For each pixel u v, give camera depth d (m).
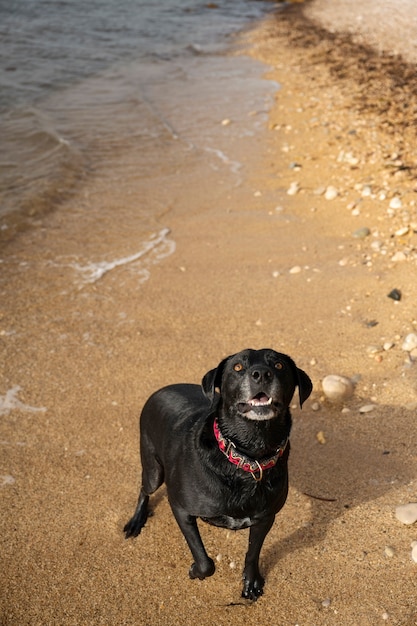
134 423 5.36
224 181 10.31
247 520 3.58
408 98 13.44
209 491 3.49
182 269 7.68
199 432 3.62
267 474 3.52
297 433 5.13
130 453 5.06
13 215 9.01
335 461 4.80
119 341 6.41
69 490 4.73
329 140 11.70
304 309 6.73
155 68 17.88
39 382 5.86
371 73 15.98
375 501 4.42
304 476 4.70
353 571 3.95
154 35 21.98
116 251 8.17
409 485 4.52
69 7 25.53
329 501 4.47
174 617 3.79
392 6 25.42
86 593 3.97
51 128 12.55
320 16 24.86
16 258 7.98
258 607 3.81
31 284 7.41
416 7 24.95
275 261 7.74
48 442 5.18
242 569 4.07
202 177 10.51
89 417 5.44
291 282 7.25
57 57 18.36
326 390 5.44
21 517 4.51
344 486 4.58
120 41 20.88
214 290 7.21
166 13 26.00
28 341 6.41
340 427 5.14
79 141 12.07
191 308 6.89
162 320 6.71
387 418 5.16
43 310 6.93
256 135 12.52
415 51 17.81
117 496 4.68
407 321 6.29
